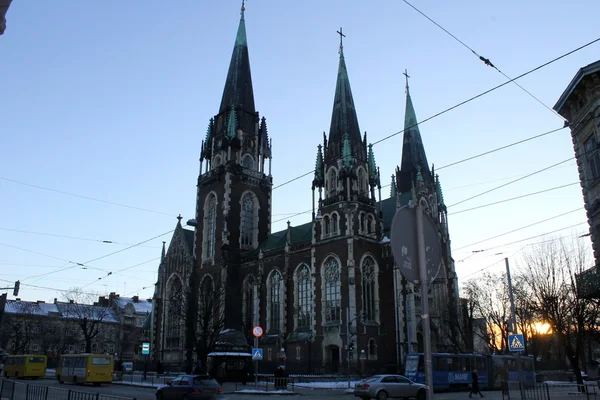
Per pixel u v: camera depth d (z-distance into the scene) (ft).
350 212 241.76
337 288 236.63
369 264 243.40
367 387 127.34
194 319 270.26
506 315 265.13
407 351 225.35
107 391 155.43
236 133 322.34
